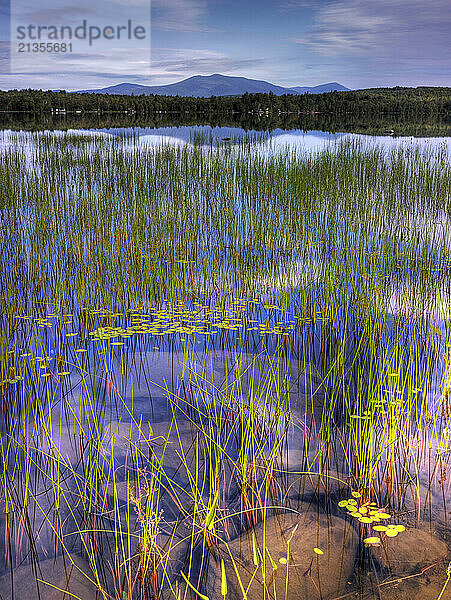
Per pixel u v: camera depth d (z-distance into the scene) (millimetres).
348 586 1932
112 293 5020
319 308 4750
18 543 2195
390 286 5109
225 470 2623
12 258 5816
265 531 2223
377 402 3121
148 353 3969
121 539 2143
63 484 2529
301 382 3516
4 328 4289
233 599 1896
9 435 2893
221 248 6336
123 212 7453
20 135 19109
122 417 3113
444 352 3809
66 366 3746
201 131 22094
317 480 2549
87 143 15938
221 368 3727
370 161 11586
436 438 2844
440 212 8094
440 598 1863
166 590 1958
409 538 2162
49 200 8148
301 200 8070
